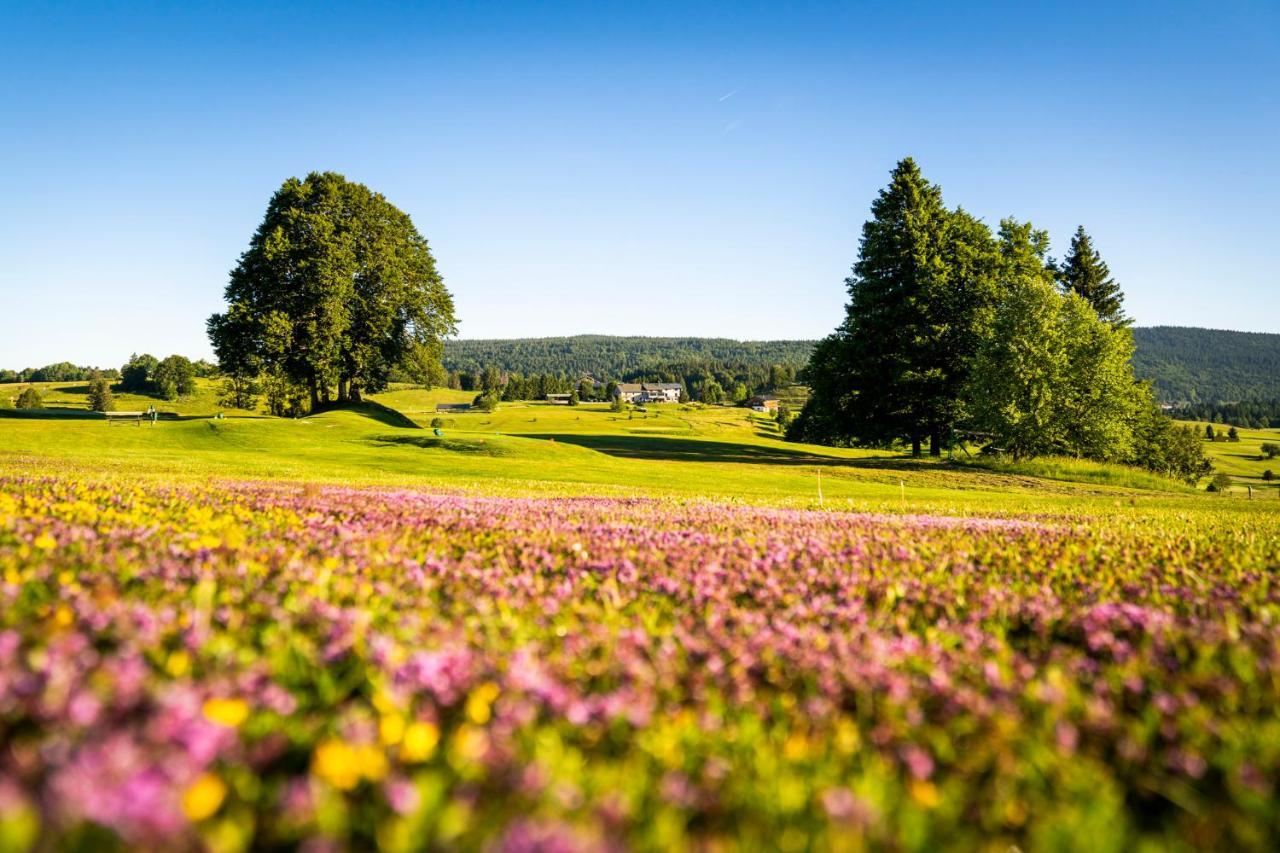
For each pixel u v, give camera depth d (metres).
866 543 9.64
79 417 59.84
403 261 68.25
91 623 4.35
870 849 2.70
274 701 3.55
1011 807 3.02
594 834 2.54
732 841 2.70
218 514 9.99
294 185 64.25
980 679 4.43
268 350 59.41
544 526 10.48
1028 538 10.91
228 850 2.43
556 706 3.68
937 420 58.19
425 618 5.13
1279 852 2.85
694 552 8.48
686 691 4.07
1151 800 3.25
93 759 2.65
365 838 2.66
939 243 59.41
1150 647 5.05
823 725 3.70
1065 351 56.00
